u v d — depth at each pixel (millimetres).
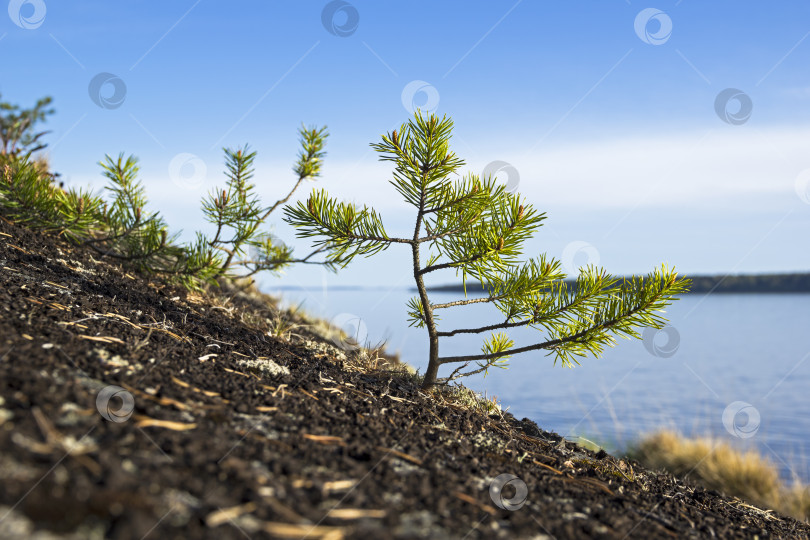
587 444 4258
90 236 4785
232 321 3936
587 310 3154
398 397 3031
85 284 3498
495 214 3186
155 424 1789
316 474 1776
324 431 2162
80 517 1264
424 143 2982
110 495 1352
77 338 2404
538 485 2240
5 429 1543
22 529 1191
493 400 3691
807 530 3049
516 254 3119
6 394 1726
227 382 2432
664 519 2283
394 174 3078
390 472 1916
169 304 3738
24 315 2512
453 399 3422
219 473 1608
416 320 3748
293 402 2404
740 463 5789
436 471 2047
